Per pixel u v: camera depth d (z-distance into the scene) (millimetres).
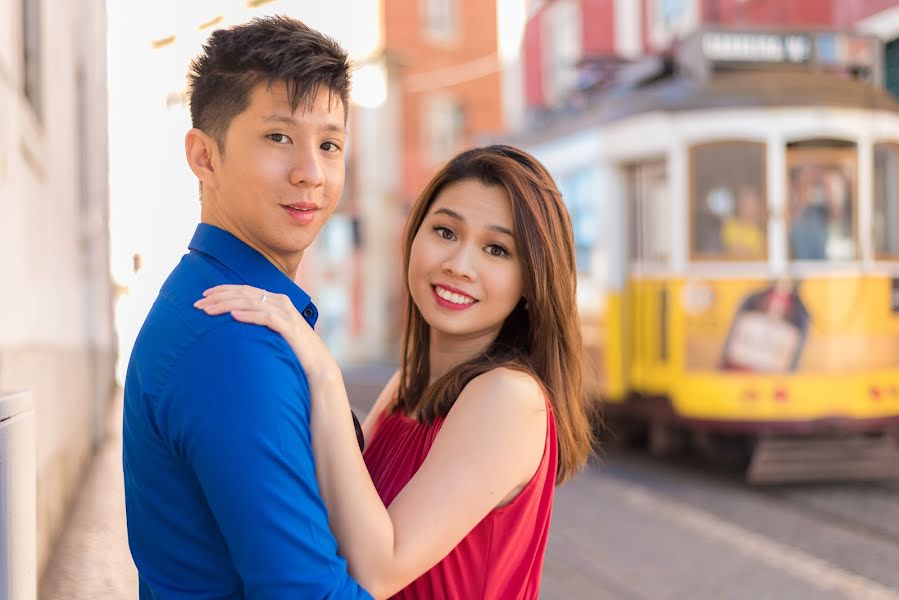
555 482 1563
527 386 1437
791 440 6391
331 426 1233
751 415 6199
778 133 6414
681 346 6500
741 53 6879
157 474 1217
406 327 1764
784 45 6918
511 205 1538
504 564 1411
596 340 7465
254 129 1293
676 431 6988
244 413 1119
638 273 7066
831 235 6445
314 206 1324
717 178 6520
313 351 1241
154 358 1204
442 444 1389
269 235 1316
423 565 1299
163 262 1979
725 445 6617
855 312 6367
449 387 1485
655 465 7297
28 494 1351
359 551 1228
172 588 1234
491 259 1552
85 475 4305
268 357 1163
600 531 5309
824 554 4805
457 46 21359
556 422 1564
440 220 1580
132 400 1254
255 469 1108
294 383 1179
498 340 1673
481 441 1369
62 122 4719
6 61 2990
